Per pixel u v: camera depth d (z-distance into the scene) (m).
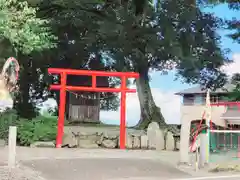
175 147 20.11
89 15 24.98
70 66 29.56
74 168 11.82
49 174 10.83
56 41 25.69
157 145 19.88
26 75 28.08
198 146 14.40
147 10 23.95
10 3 16.56
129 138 19.55
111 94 32.19
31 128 18.17
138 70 26.62
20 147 17.03
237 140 16.83
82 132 19.44
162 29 23.22
